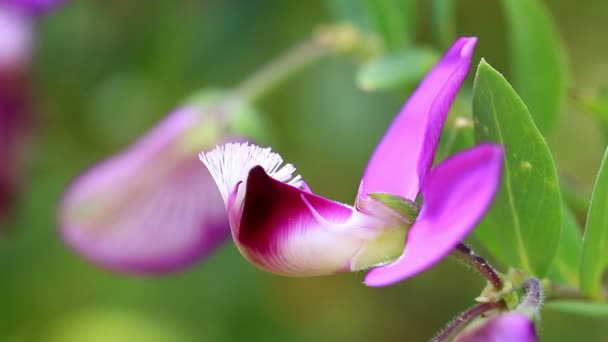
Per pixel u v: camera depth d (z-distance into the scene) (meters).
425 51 0.22
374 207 0.17
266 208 0.17
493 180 0.16
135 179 0.24
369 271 0.17
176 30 0.30
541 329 0.17
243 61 0.30
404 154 0.18
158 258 0.24
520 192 0.18
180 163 0.23
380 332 0.34
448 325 0.17
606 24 0.30
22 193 0.27
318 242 0.17
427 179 0.16
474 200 0.16
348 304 0.34
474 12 0.30
